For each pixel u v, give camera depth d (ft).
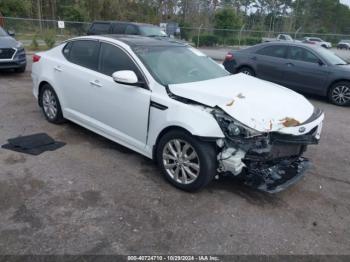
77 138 17.21
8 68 32.78
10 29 75.66
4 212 10.87
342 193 13.44
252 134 11.10
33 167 13.88
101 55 15.56
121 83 13.26
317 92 30.42
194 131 11.49
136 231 10.31
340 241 10.48
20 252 9.21
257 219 11.28
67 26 80.89
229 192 12.82
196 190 12.48
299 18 254.06
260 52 33.45
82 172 13.71
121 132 14.78
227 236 10.33
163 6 179.93
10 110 21.35
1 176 13.03
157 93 12.98
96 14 153.69
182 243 9.91
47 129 18.24
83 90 16.03
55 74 17.69
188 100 12.36
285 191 13.23
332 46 92.22
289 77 31.55
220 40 95.76
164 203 11.84
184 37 98.07
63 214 10.92
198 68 15.38
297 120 12.00
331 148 18.35
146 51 14.61
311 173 15.08
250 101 12.10
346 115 26.04
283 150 12.26
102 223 10.59
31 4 161.17
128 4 167.32
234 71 35.17
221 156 11.57
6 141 16.33
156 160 13.69
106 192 12.33
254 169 11.71
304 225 11.16
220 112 11.64
